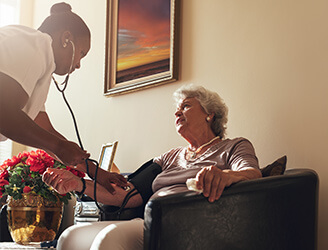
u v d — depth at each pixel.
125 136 3.28
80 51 1.80
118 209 2.21
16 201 2.44
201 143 2.19
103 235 1.68
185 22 2.88
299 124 2.18
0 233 3.00
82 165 2.12
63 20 1.74
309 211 1.69
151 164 2.32
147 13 3.17
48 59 1.60
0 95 1.42
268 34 2.38
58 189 2.08
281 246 1.59
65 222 3.67
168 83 2.95
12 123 1.43
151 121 3.05
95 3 3.84
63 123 4.07
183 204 1.40
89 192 2.13
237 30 2.55
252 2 2.48
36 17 4.75
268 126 2.31
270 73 2.34
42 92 1.65
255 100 2.39
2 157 4.50
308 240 1.67
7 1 4.81
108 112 3.50
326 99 2.08
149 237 1.36
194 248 1.41
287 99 2.24
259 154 2.34
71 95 3.99
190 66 2.80
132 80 3.23
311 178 1.72
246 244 1.51
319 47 2.14
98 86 3.66
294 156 2.18
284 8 2.32
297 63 2.22
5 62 1.43
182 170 2.07
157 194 2.00
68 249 1.91
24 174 2.42
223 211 1.47
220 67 2.61
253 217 1.54
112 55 3.45
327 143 2.05
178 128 2.21
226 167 2.00
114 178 2.13
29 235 2.42
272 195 1.59
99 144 3.56
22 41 1.50
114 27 3.45
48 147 1.53
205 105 2.18
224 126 2.45
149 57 3.11
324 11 2.14
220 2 2.67
